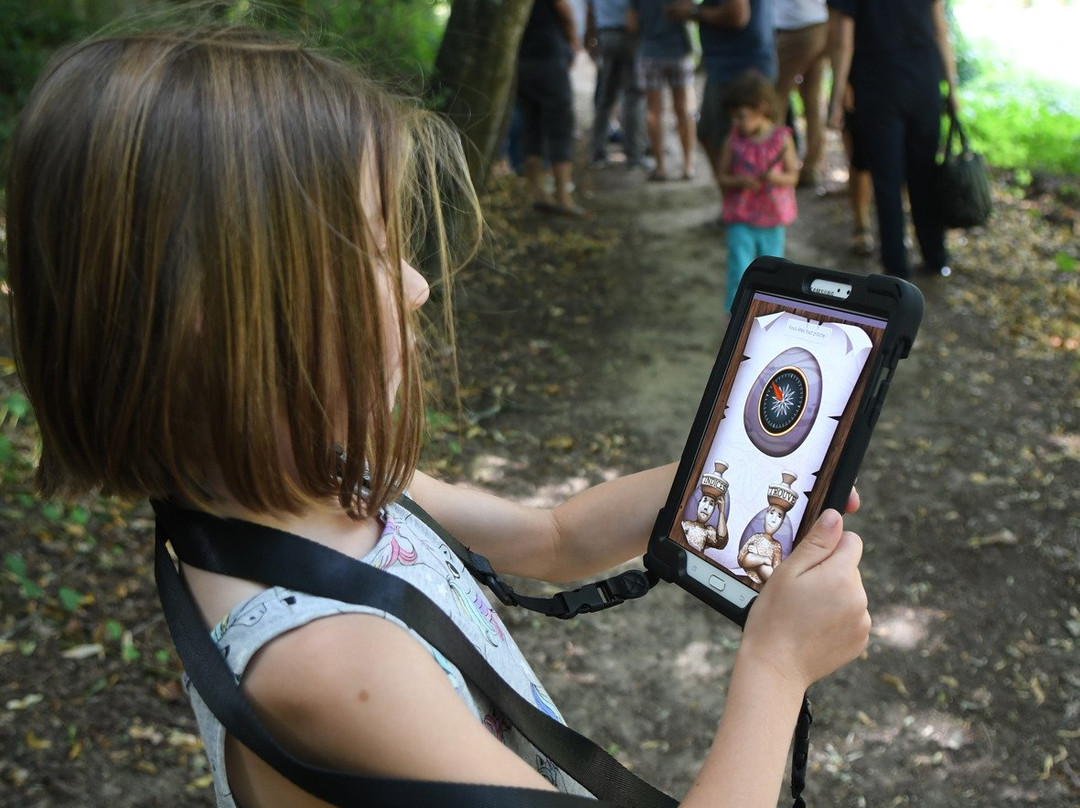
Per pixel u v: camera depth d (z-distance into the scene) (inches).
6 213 30.5
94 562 124.0
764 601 34.0
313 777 27.2
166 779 97.6
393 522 34.6
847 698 119.0
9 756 96.5
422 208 38.1
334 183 29.5
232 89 28.8
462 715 28.9
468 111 191.8
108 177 28.2
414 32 274.1
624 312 223.9
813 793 106.4
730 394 40.9
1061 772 109.5
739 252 197.9
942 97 220.7
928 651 126.5
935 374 196.4
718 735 32.1
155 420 29.0
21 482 132.4
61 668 107.9
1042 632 130.2
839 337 37.6
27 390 31.1
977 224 229.5
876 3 211.8
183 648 29.2
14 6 231.3
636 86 328.2
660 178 322.3
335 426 30.8
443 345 193.2
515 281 235.6
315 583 29.1
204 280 28.2
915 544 146.4
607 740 111.4
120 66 29.2
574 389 189.5
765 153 192.9
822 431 37.2
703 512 40.6
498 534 44.9
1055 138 367.6
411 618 29.6
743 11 232.5
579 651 124.6
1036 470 165.2
